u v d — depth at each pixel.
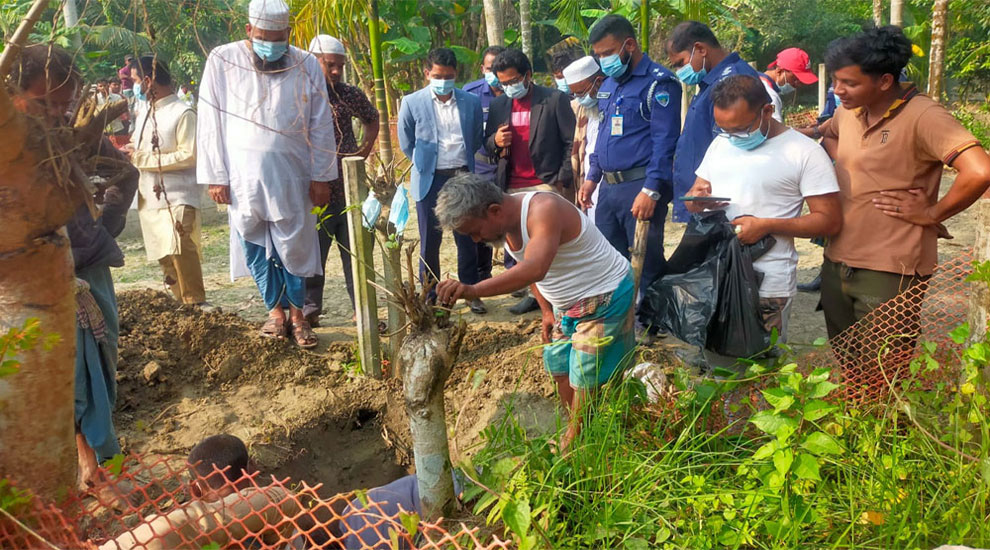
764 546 2.57
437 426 2.56
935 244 3.54
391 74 13.21
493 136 6.09
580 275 3.49
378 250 7.17
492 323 5.68
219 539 2.33
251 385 4.91
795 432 2.61
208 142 4.90
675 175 4.81
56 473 2.18
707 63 4.71
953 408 3.00
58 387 2.12
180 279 5.66
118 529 3.19
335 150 5.01
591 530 2.63
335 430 4.77
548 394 4.72
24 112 2.04
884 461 2.81
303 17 6.48
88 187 2.10
